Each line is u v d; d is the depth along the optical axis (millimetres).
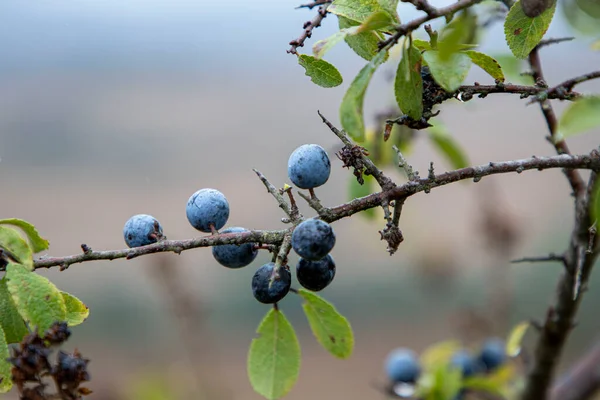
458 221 1054
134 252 444
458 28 427
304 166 456
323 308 468
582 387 639
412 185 453
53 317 437
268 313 472
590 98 457
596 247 522
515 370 681
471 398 719
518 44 468
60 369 435
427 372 673
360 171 455
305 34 459
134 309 1194
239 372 1203
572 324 569
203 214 468
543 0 451
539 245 1168
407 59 440
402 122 458
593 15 488
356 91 427
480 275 1015
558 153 509
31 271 438
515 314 1078
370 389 1257
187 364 870
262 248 460
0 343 439
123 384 855
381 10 436
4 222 445
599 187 467
